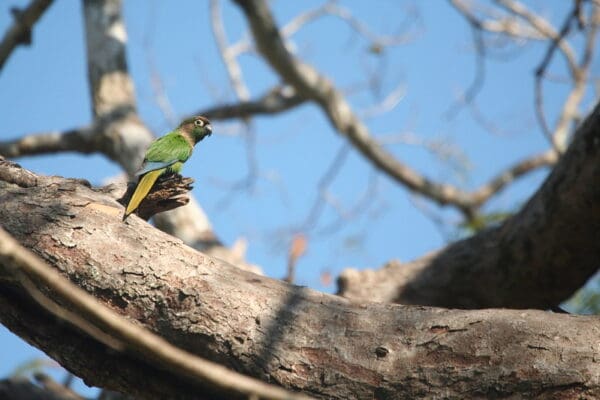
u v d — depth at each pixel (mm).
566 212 13812
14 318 9602
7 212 9844
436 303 16688
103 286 9352
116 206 10172
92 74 21797
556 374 8109
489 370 8352
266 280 9656
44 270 5738
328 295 9570
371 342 8898
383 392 8617
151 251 9562
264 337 9070
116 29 22219
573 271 14742
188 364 5770
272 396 5668
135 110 21594
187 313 9211
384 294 17000
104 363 9453
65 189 10195
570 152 13477
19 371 16875
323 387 8781
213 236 19594
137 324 9289
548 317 8664
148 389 9359
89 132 21203
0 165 10383
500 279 15719
